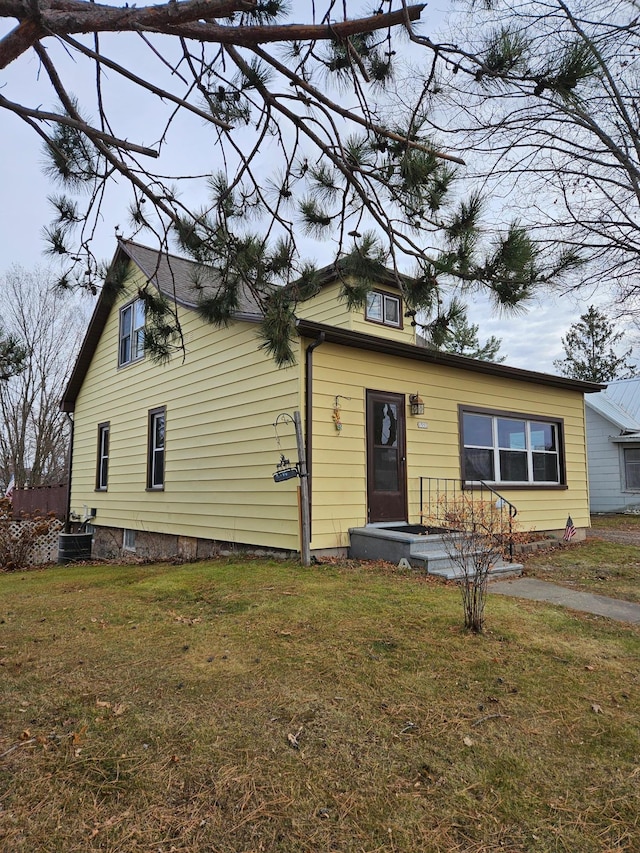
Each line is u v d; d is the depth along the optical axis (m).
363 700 2.96
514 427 10.45
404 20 2.66
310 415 7.23
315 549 7.14
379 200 3.37
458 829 1.97
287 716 2.77
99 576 7.36
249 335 8.21
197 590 5.62
